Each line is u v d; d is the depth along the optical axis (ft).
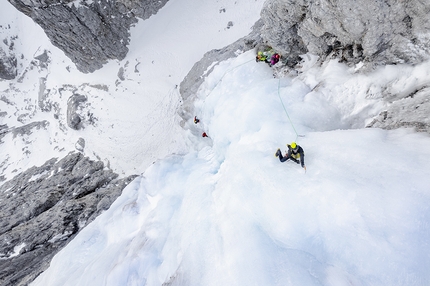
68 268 34.14
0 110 110.42
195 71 66.28
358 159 20.97
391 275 15.49
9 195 72.90
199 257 22.18
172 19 80.53
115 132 78.28
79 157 80.84
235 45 57.00
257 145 28.91
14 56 111.14
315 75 34.35
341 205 18.76
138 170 70.74
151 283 25.32
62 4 71.97
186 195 33.04
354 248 17.07
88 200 58.95
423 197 16.78
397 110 24.59
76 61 89.25
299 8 31.99
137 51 83.82
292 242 19.52
